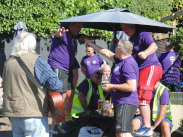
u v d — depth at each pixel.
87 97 8.29
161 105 7.64
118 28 9.37
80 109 8.27
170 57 11.18
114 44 9.20
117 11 7.65
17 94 5.52
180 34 9.77
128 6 15.50
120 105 6.45
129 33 7.39
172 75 11.18
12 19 13.50
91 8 14.62
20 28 12.71
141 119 7.72
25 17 13.59
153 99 7.82
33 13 13.67
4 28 13.52
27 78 5.53
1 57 13.94
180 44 9.67
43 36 13.92
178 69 11.22
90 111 7.98
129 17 7.31
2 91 5.82
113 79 6.61
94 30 14.73
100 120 7.71
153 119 7.78
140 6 15.91
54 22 14.02
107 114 7.62
